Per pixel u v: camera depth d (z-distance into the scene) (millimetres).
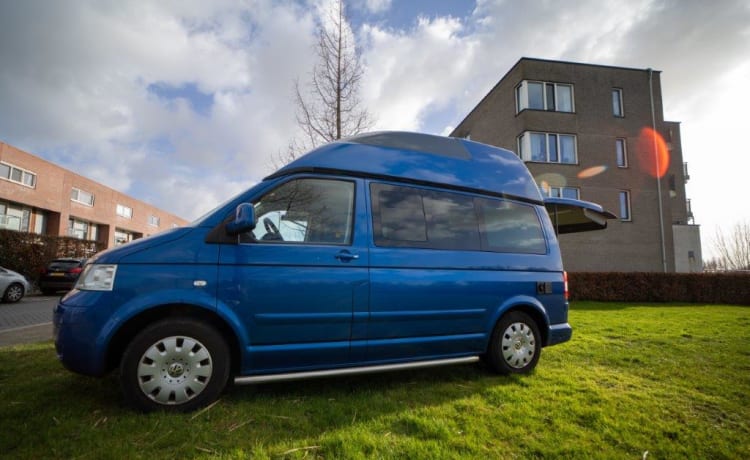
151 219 43250
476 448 2367
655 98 19891
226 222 3123
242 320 2988
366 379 3826
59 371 3832
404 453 2277
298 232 3309
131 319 2850
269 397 3201
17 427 2525
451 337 3775
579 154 18203
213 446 2355
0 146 21844
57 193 26328
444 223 3949
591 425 2795
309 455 2279
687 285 14359
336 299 3252
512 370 4102
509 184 4602
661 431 2729
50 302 13047
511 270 4227
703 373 4160
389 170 3818
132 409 2789
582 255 17875
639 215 18609
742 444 2576
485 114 22141
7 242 16688
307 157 3555
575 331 6828
